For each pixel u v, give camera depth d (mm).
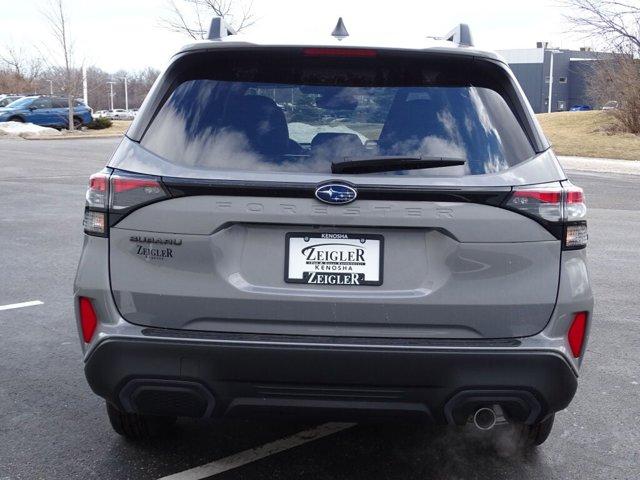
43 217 11391
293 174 2965
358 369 2920
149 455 3750
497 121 3162
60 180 16844
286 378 2945
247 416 3070
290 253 2986
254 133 3094
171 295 3004
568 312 3043
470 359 2916
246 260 2996
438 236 2971
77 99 44219
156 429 3832
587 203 14656
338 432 4055
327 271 2984
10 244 9234
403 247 2984
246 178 2947
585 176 20594
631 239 10461
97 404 4402
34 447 3826
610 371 5141
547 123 38531
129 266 3039
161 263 3012
